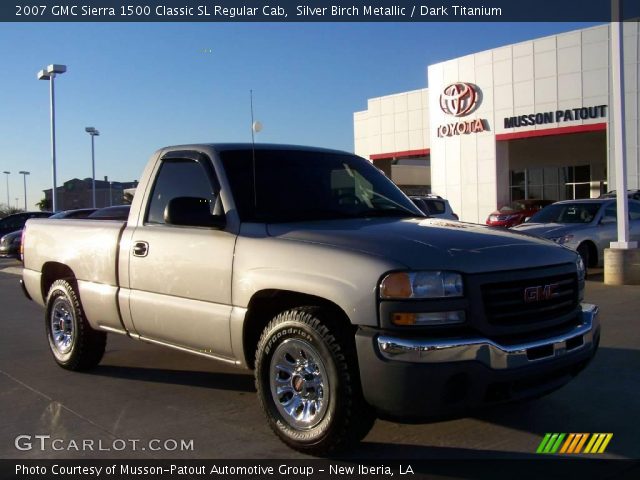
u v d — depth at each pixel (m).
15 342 8.20
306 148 5.70
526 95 29.28
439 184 33.28
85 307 6.16
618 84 11.57
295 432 4.29
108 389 5.95
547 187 37.47
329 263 4.10
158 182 5.61
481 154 31.23
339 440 4.04
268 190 5.04
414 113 37.00
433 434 4.70
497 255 4.05
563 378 4.30
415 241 4.11
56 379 6.32
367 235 4.25
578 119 27.69
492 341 3.83
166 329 5.23
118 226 5.80
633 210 13.59
